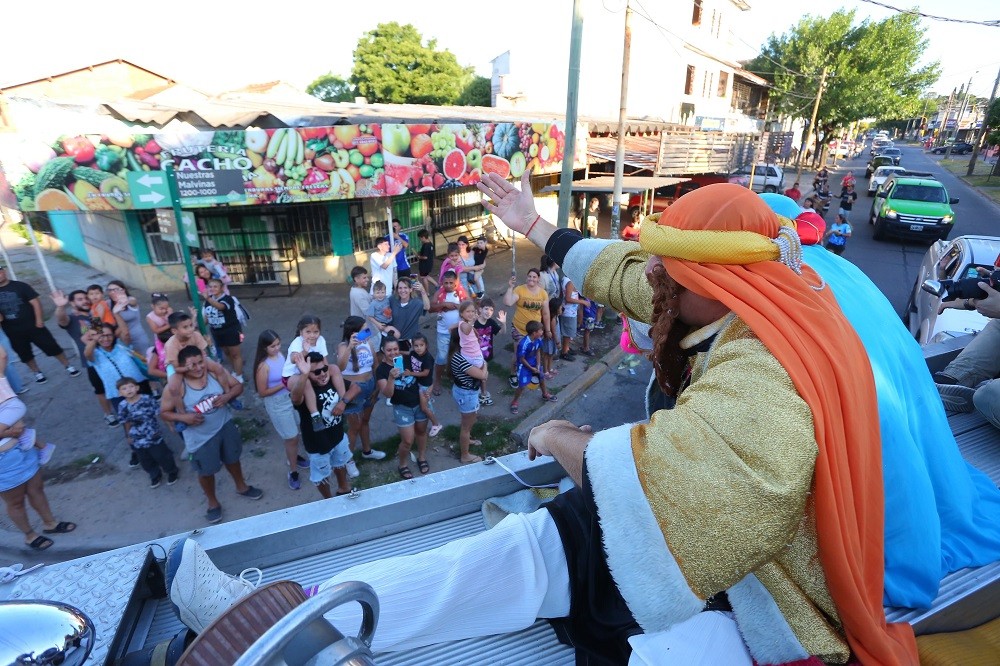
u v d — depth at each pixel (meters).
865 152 70.50
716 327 1.11
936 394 1.72
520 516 1.52
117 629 1.45
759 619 1.12
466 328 6.03
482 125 11.33
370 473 6.29
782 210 1.90
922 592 1.51
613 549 0.97
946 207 17.61
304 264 13.12
